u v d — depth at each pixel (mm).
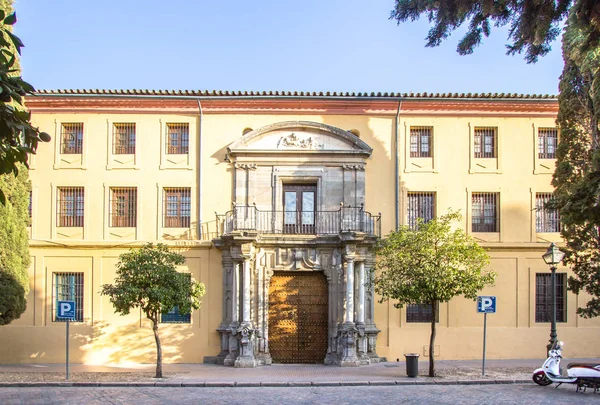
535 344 23828
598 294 20844
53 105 24234
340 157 24000
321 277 23469
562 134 21766
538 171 24578
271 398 15586
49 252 23812
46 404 14719
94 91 23938
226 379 18594
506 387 17250
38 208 23984
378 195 24141
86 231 23906
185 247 23688
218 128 24344
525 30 13469
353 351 22125
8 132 6930
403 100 24219
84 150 24188
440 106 24500
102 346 23266
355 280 22891
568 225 16500
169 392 16594
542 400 15102
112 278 23734
